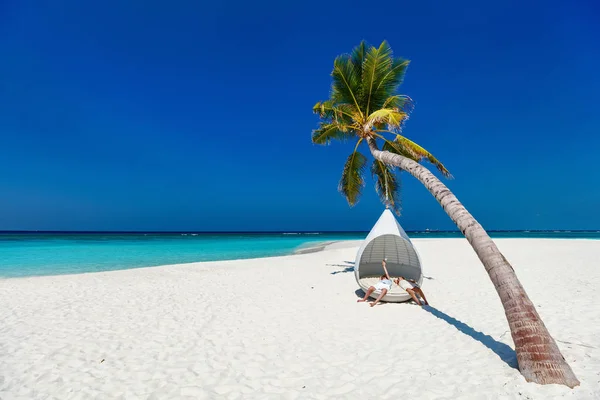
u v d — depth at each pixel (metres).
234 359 4.92
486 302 7.82
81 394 4.00
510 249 21.27
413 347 5.20
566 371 3.94
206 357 5.00
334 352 5.10
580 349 4.85
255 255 23.23
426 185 6.39
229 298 8.73
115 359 4.96
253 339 5.71
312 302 8.23
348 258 18.94
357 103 11.11
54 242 37.31
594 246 23.17
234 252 25.70
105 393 4.02
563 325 5.91
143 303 8.26
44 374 4.50
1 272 14.61
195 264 16.02
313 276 12.27
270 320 6.76
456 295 8.64
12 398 3.91
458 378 4.18
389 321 6.54
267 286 10.34
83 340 5.73
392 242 10.73
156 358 4.98
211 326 6.43
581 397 3.62
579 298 7.73
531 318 4.24
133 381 4.30
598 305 7.08
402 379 4.21
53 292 9.55
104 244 34.31
